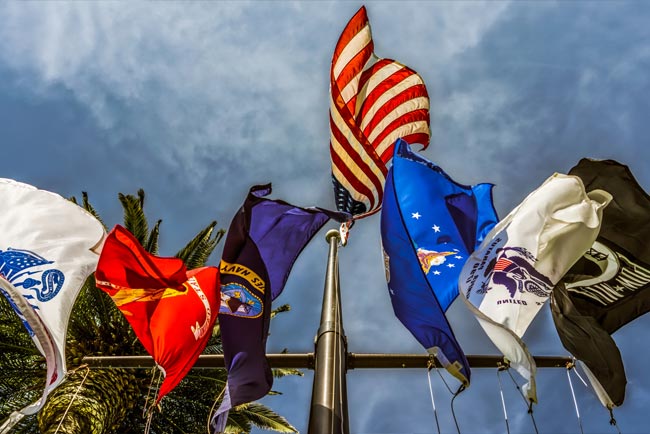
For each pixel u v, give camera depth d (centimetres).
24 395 1658
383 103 1268
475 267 746
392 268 727
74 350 1653
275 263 867
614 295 849
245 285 776
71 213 870
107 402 1482
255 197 815
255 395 719
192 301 817
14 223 847
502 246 759
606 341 788
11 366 1667
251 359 734
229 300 766
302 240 881
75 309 1689
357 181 1139
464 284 726
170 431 1730
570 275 862
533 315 714
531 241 758
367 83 1279
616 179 877
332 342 742
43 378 1680
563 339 814
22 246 817
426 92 1279
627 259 853
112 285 810
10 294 752
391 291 716
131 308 801
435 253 804
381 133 1247
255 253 793
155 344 779
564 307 825
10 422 692
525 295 727
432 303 698
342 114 1174
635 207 864
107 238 813
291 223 879
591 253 865
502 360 764
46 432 1345
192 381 1727
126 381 1602
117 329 1712
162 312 803
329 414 645
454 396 662
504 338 670
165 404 1714
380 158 1227
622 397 767
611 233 864
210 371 1686
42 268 792
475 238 834
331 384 683
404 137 1244
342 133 1164
